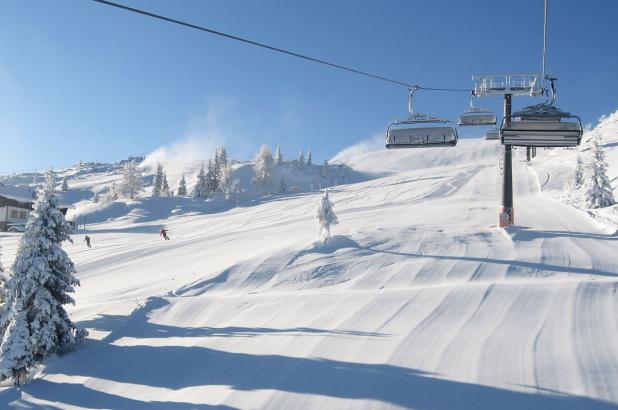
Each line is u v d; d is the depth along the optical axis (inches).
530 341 482.3
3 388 562.6
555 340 478.9
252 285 850.8
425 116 554.9
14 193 2965.1
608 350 437.7
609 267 793.6
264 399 420.8
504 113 1003.9
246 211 2906.0
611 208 1456.7
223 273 911.7
